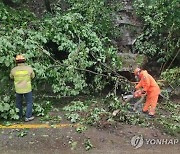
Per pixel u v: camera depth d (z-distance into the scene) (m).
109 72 6.20
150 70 6.94
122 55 6.75
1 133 4.93
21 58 5.33
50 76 5.76
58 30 6.12
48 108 5.73
